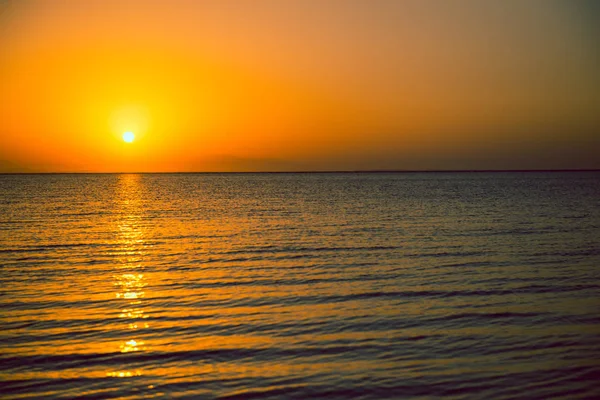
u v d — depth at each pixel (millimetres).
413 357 11945
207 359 11938
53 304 16453
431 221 40500
